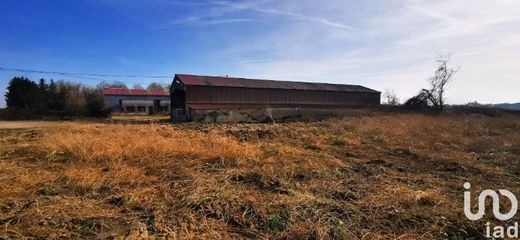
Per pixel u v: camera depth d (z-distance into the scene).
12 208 4.27
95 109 32.56
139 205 4.44
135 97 50.72
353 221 4.04
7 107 31.81
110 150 7.17
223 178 5.75
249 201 4.56
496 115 27.02
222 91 27.16
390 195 5.05
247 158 7.38
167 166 6.58
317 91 31.83
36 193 4.94
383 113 26.34
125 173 5.81
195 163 6.88
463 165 7.77
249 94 28.41
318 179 5.97
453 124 17.78
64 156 7.23
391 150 9.85
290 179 5.86
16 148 8.34
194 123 20.41
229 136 11.25
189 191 5.01
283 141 10.79
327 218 4.06
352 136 12.47
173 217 4.05
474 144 11.45
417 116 22.36
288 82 32.66
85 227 3.76
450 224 4.04
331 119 20.52
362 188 5.44
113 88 52.94
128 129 12.52
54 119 27.83
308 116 24.77
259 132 12.69
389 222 4.04
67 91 35.19
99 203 4.54
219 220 4.00
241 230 3.79
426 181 6.10
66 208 4.29
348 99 33.59
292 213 4.17
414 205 4.65
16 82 34.06
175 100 28.62
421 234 3.77
